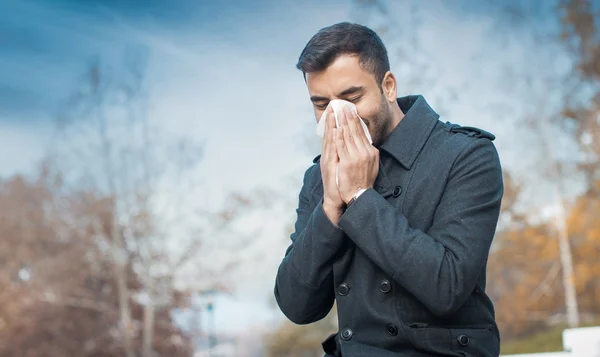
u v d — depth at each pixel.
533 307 25.73
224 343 38.25
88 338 27.75
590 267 23.48
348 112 1.73
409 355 1.69
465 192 1.72
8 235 28.42
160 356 28.17
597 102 24.00
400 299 1.72
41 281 27.66
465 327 1.72
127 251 28.28
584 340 3.41
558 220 24.28
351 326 1.78
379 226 1.65
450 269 1.61
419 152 1.79
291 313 1.89
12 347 27.27
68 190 28.97
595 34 24.25
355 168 1.71
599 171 23.61
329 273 1.82
